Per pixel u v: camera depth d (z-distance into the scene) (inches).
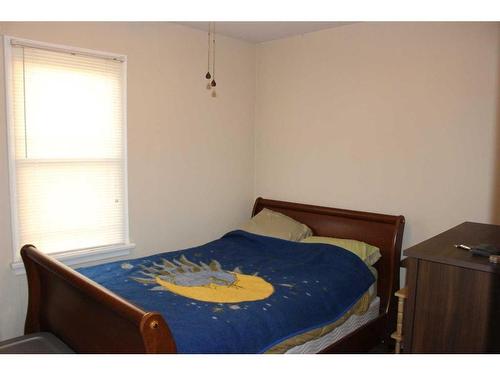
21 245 104.6
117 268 101.9
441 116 110.4
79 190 113.7
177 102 132.0
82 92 111.5
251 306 80.5
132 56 119.7
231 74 147.8
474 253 60.0
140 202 125.9
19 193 103.3
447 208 110.8
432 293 59.8
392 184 121.5
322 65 135.9
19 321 104.7
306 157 142.9
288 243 123.0
